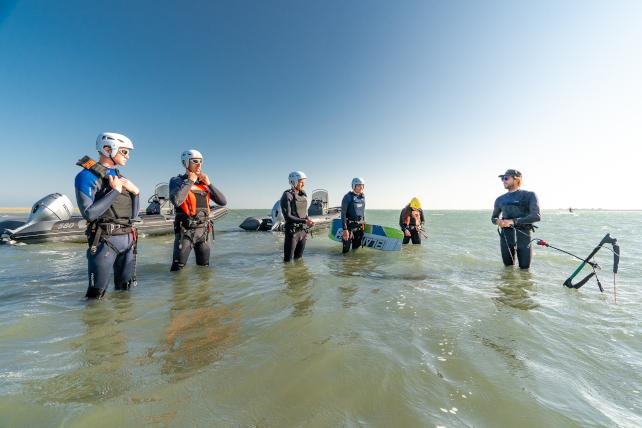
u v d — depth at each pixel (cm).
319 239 1116
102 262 351
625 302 363
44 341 239
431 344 238
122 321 285
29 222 990
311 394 169
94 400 161
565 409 161
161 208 1402
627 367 210
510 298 376
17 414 148
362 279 477
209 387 175
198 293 386
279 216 1504
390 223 2653
